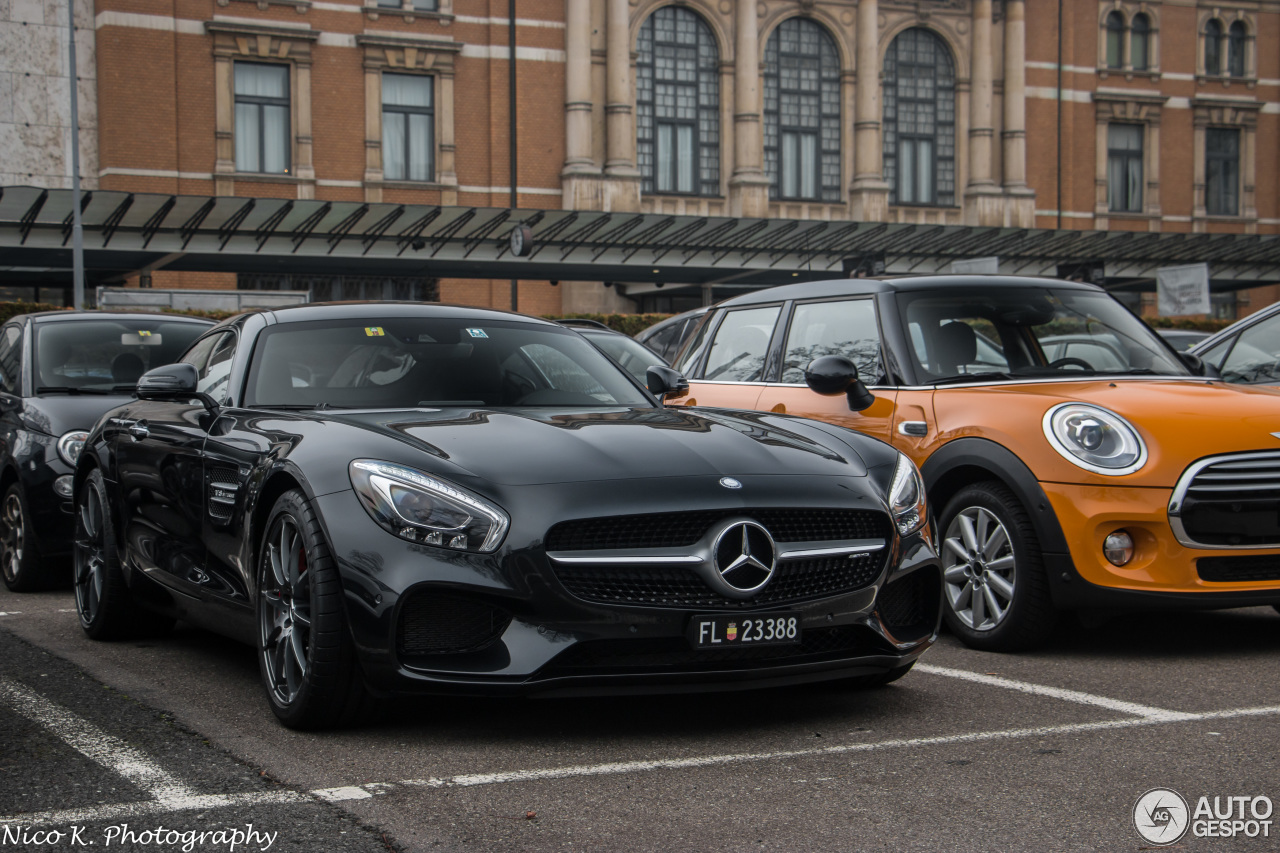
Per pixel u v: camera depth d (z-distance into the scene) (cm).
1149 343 618
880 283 624
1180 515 481
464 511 351
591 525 351
